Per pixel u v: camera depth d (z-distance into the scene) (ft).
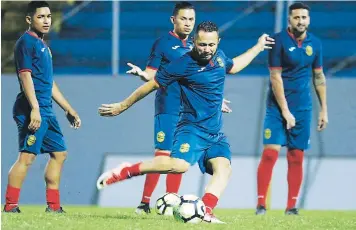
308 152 94.17
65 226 54.75
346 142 94.43
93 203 91.66
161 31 122.42
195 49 55.52
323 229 58.75
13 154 95.76
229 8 122.83
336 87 97.14
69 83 99.04
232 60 58.59
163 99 70.38
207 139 56.49
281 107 75.72
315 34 120.26
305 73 76.33
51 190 69.41
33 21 66.90
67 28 121.90
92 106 97.86
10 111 97.66
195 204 57.36
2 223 56.29
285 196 90.48
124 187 91.97
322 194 91.30
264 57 116.26
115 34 104.88
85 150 95.20
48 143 68.69
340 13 121.29
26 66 65.57
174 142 56.44
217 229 54.03
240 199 90.58
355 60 118.11
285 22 106.22
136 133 95.91
